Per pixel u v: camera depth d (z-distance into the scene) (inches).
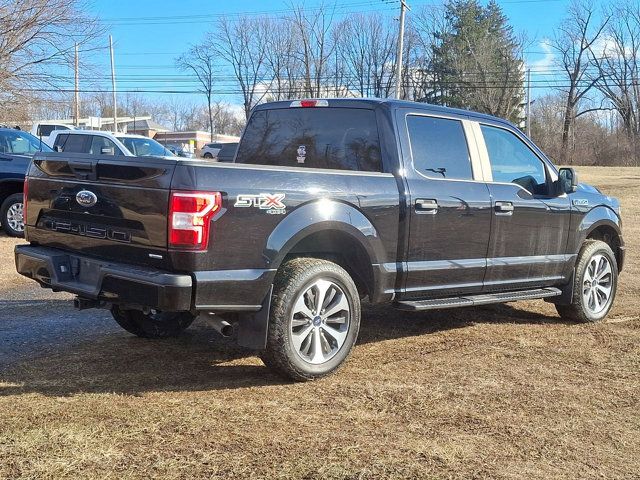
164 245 159.0
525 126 2603.3
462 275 215.3
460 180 214.4
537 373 190.9
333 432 144.6
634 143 2554.1
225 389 171.6
